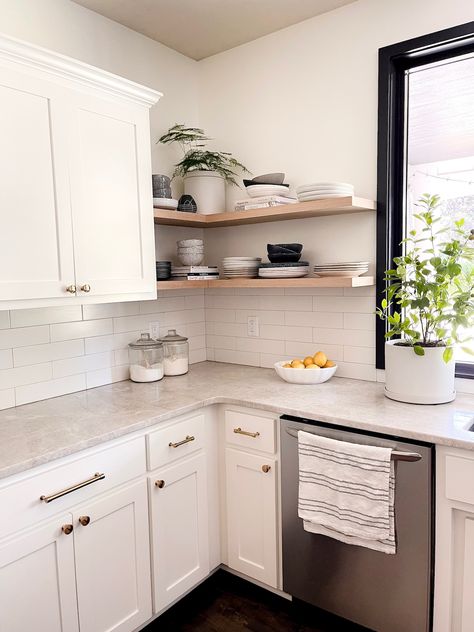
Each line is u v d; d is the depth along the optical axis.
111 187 1.95
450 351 1.84
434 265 1.82
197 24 2.40
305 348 2.52
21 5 1.99
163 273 2.44
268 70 2.54
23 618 1.43
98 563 1.64
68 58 1.71
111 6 2.22
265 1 2.20
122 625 1.73
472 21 1.92
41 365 2.10
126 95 1.98
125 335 2.47
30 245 1.67
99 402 2.04
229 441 2.10
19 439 1.60
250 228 2.68
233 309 2.80
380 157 2.17
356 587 1.75
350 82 2.26
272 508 1.97
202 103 2.83
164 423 1.88
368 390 2.12
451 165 2.10
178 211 2.46
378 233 2.20
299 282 2.17
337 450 1.71
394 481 1.62
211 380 2.41
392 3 2.11
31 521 1.45
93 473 1.62
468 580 1.55
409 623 1.64
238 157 2.70
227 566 2.19
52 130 1.72
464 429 1.61
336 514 1.72
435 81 2.11
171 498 1.92
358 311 2.32
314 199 2.14
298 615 2.00
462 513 1.55
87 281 1.86
